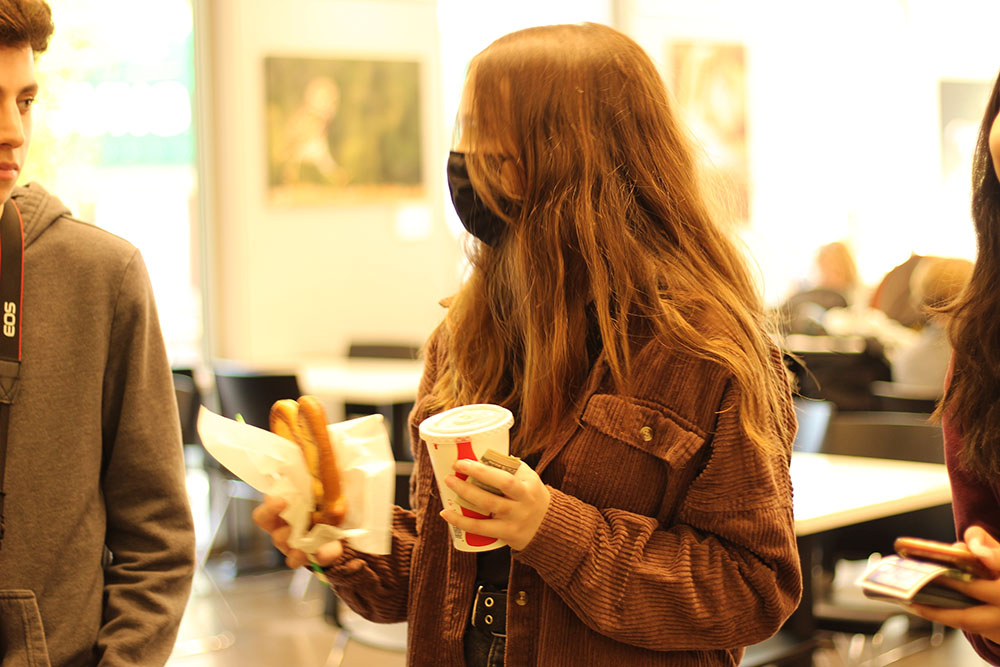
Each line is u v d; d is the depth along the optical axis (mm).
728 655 1364
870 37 9523
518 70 1348
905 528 3406
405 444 4949
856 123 9500
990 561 1114
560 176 1332
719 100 8867
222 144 6953
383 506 1354
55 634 1425
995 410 1377
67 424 1459
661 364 1300
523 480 1207
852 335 5898
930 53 9727
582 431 1320
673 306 1302
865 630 3221
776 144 9156
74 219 1548
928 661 3990
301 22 7082
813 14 9289
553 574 1237
